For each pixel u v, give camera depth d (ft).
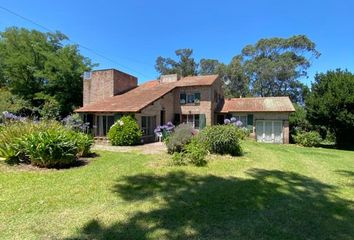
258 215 17.66
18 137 32.40
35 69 101.71
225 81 154.61
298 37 141.28
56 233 14.38
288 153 51.42
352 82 72.95
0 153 31.63
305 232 15.33
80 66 105.91
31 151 29.66
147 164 33.53
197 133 44.60
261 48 150.00
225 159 38.06
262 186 24.75
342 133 77.46
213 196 21.27
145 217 16.81
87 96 92.84
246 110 86.99
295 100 145.69
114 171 29.30
